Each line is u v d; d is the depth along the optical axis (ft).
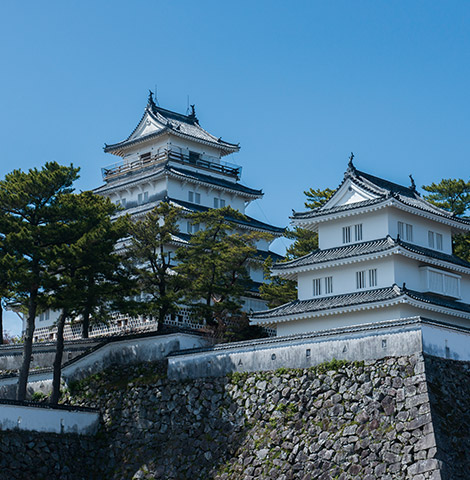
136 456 181.37
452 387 153.48
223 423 172.35
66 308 190.70
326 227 197.67
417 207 190.60
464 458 144.87
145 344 196.54
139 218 262.88
